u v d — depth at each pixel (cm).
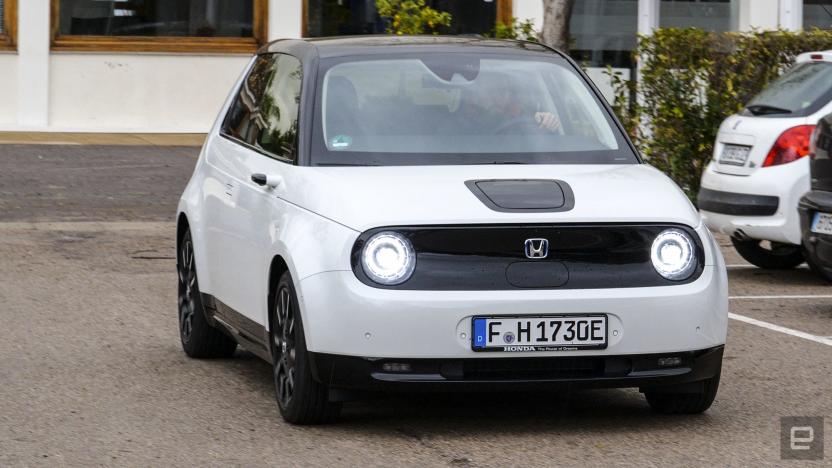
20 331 1720
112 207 2916
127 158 3694
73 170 3441
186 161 3669
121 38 4250
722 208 2225
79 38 4225
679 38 2958
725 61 2945
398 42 1440
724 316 1205
